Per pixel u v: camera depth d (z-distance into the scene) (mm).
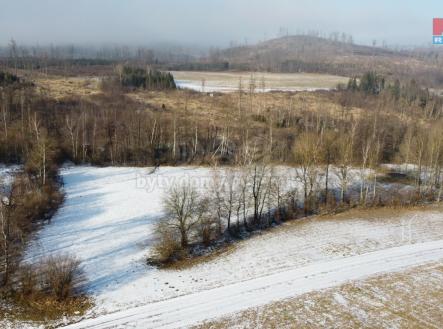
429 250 60531
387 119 128500
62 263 50500
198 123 117250
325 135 87688
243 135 106938
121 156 97125
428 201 79750
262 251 60000
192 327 43625
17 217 60500
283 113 127375
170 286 50969
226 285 51344
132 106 128750
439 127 89688
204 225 62625
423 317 45344
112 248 59031
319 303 47906
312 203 74500
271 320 44906
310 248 60938
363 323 44406
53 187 76812
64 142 99125
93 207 71875
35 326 43125
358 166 91438
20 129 95062
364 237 64625
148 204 73000
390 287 51062
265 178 76062
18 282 49375
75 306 46531
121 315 45250
